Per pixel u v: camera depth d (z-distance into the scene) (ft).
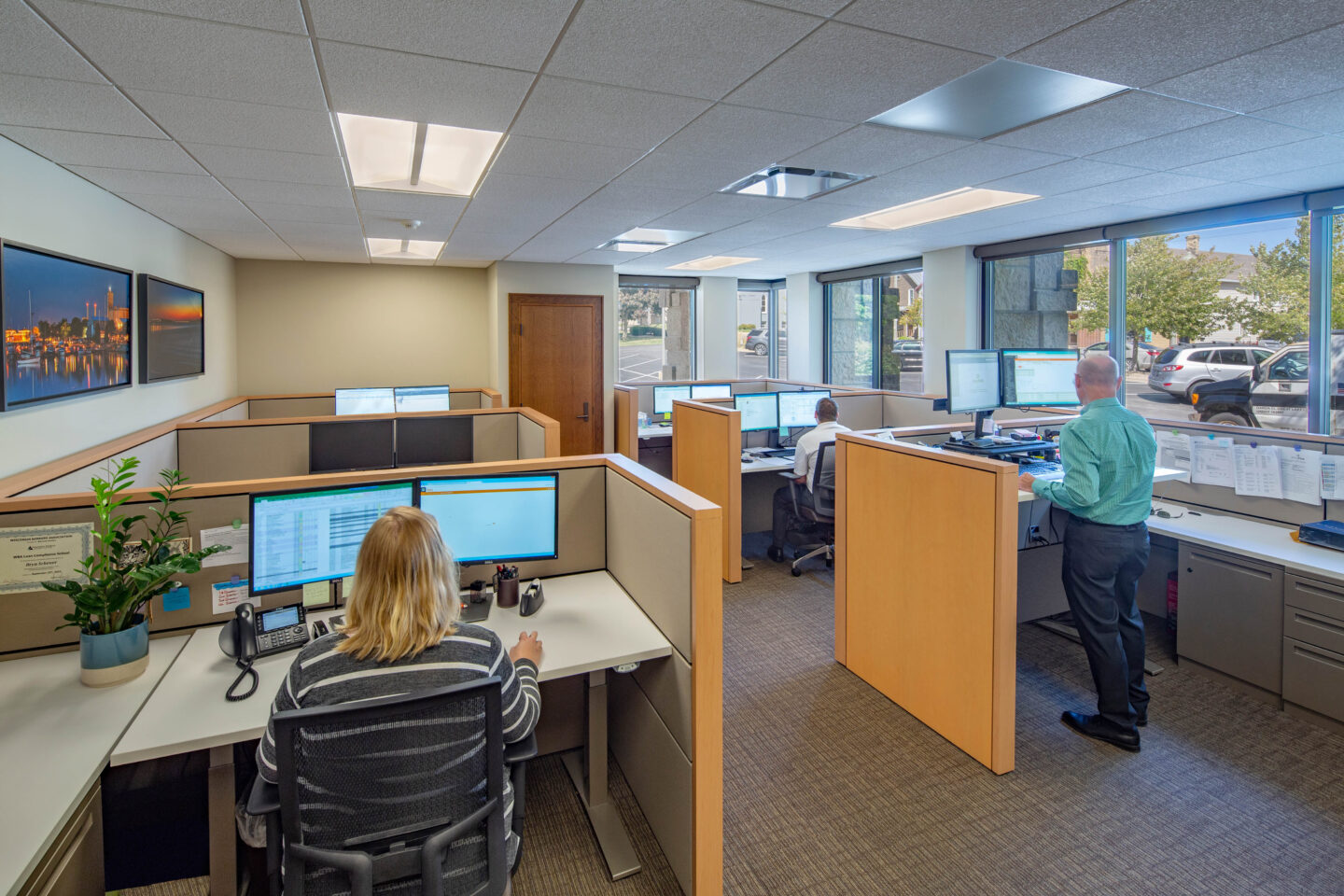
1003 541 6.57
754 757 7.19
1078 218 13.52
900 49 5.78
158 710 4.47
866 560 8.55
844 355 23.54
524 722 4.06
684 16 5.17
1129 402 14.32
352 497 5.83
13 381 7.35
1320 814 6.24
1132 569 7.39
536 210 12.12
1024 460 9.66
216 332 15.94
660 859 5.79
